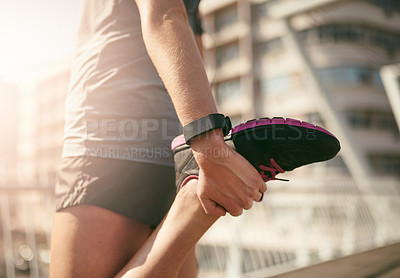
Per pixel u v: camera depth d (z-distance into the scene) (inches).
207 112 21.1
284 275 35.9
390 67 271.9
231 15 933.2
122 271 25.4
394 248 48.6
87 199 26.7
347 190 186.7
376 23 786.2
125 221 27.5
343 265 39.1
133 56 29.2
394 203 210.1
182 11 23.3
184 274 33.4
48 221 73.0
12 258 69.9
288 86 800.3
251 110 848.3
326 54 755.4
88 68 29.4
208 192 21.9
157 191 29.0
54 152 1261.1
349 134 295.0
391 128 778.2
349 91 743.7
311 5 260.8
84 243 26.3
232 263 115.9
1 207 69.5
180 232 24.0
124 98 28.4
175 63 21.7
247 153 22.0
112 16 29.6
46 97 1360.7
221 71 928.3
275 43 834.8
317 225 159.0
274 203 150.0
